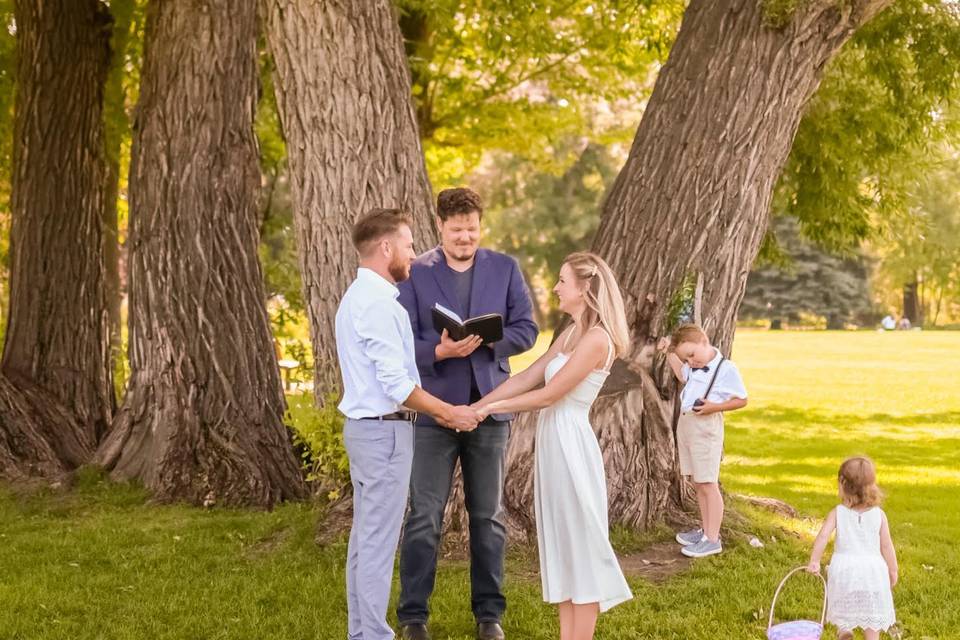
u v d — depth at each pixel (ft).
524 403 13.44
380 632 13.47
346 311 13.71
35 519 23.85
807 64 20.59
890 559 14.73
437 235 21.72
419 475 15.03
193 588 17.95
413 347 13.93
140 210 27.02
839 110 34.06
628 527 20.58
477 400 15.37
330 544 19.99
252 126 27.45
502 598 15.46
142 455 26.71
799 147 34.81
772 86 20.47
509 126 52.01
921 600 17.85
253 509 24.82
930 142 38.78
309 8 20.76
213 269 26.73
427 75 43.19
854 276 171.32
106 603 17.11
